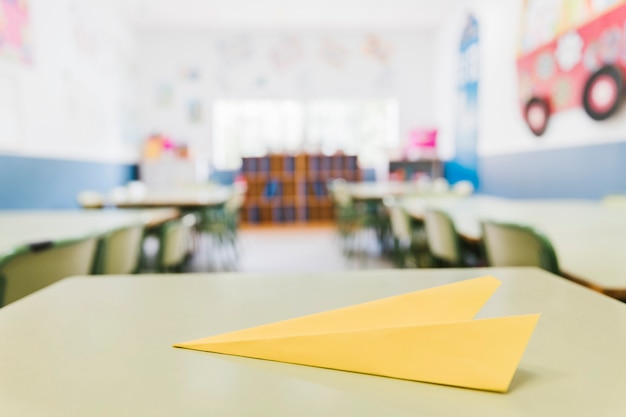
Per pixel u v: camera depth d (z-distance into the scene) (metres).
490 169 5.77
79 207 5.41
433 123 8.23
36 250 1.17
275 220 8.30
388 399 0.41
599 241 1.44
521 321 0.49
